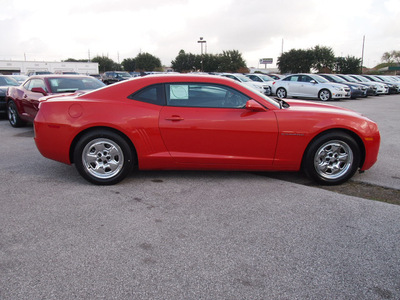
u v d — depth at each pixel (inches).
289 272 93.7
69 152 160.4
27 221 122.9
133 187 159.0
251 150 158.1
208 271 93.7
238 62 2464.3
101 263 97.0
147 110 155.9
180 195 149.2
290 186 161.9
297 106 179.0
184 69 2871.6
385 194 153.1
